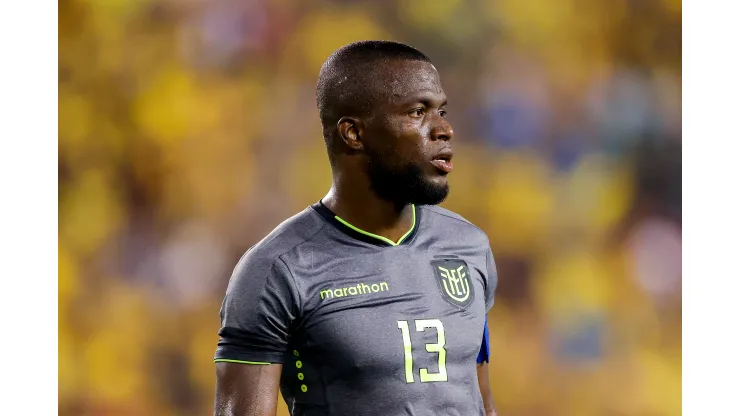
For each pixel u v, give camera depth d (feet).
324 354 26.07
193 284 102.32
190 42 106.83
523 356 99.04
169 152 105.60
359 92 26.86
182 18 106.83
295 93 106.83
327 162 106.42
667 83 107.45
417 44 107.96
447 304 27.43
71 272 101.91
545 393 96.78
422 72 26.91
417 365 26.30
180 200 104.99
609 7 107.65
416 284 27.22
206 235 104.32
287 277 26.18
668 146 106.73
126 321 100.22
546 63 107.65
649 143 106.63
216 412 26.37
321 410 26.23
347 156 27.43
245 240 104.88
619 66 107.45
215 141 106.22
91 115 106.01
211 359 98.63
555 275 103.14
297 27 107.04
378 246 27.45
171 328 100.37
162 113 106.01
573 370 98.48
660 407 95.81
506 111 107.04
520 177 105.81
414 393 26.11
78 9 106.52
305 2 107.24
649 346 100.12
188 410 97.35
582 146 106.63
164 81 106.52
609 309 101.35
